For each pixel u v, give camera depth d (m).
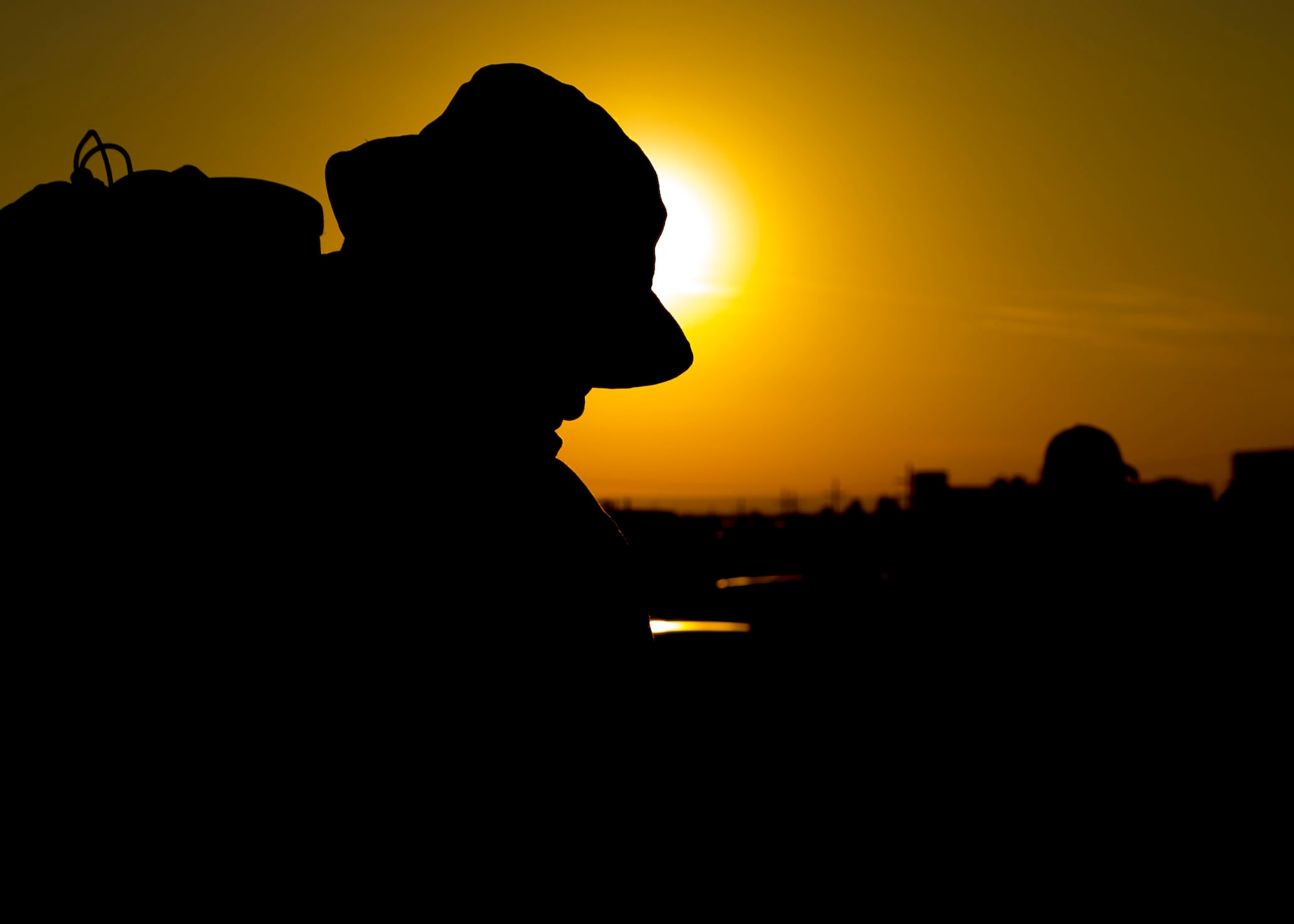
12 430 1.36
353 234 1.58
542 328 1.53
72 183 1.51
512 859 1.37
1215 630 6.89
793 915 5.25
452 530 1.42
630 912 1.48
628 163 1.60
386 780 1.34
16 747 1.30
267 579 1.35
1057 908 5.19
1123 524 6.52
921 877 5.68
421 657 1.36
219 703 1.32
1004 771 6.51
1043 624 6.58
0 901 1.29
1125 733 6.35
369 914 1.33
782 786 7.20
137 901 1.30
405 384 1.47
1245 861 5.44
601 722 1.47
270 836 1.32
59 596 1.32
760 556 40.97
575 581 1.49
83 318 1.39
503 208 1.50
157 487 1.35
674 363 1.67
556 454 1.63
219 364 1.40
